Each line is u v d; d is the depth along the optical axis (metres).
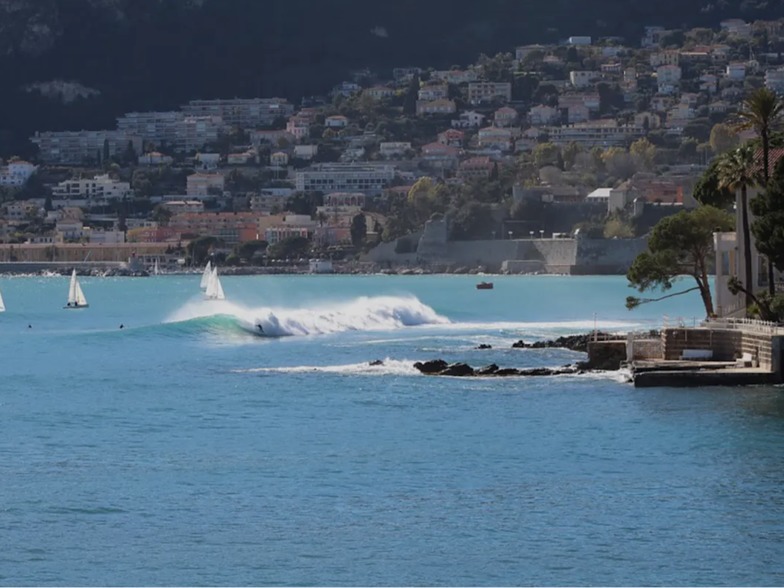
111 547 183.38
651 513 194.88
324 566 175.88
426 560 177.50
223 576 172.88
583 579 171.00
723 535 185.62
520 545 182.62
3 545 184.25
